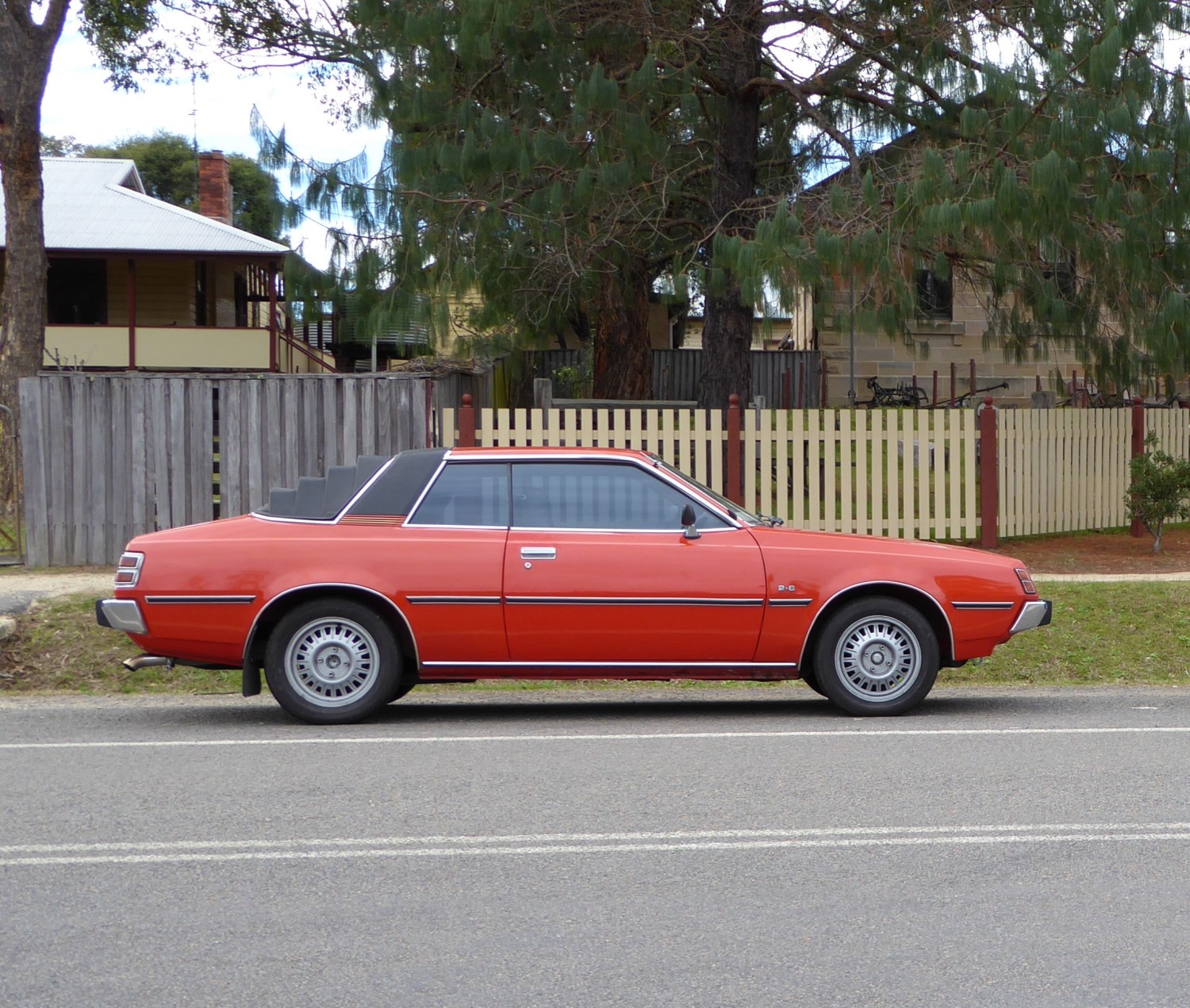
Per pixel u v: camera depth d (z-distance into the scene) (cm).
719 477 1490
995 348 2898
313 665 836
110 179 3061
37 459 1421
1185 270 1508
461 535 839
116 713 899
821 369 2905
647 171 1659
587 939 459
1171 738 796
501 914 485
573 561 832
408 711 912
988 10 1532
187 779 690
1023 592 864
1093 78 1365
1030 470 1628
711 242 1700
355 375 1454
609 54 1662
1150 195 1465
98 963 439
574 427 1457
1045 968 433
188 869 538
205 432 1439
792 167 1905
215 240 2758
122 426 1432
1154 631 1137
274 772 705
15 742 789
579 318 2652
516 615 829
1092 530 1712
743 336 1822
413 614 827
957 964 436
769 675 855
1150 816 615
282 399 1448
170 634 827
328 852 561
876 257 1371
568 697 979
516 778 690
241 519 862
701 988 418
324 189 1667
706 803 637
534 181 1670
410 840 577
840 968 433
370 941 459
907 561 855
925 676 858
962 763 724
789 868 537
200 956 445
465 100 1634
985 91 1458
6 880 525
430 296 1639
